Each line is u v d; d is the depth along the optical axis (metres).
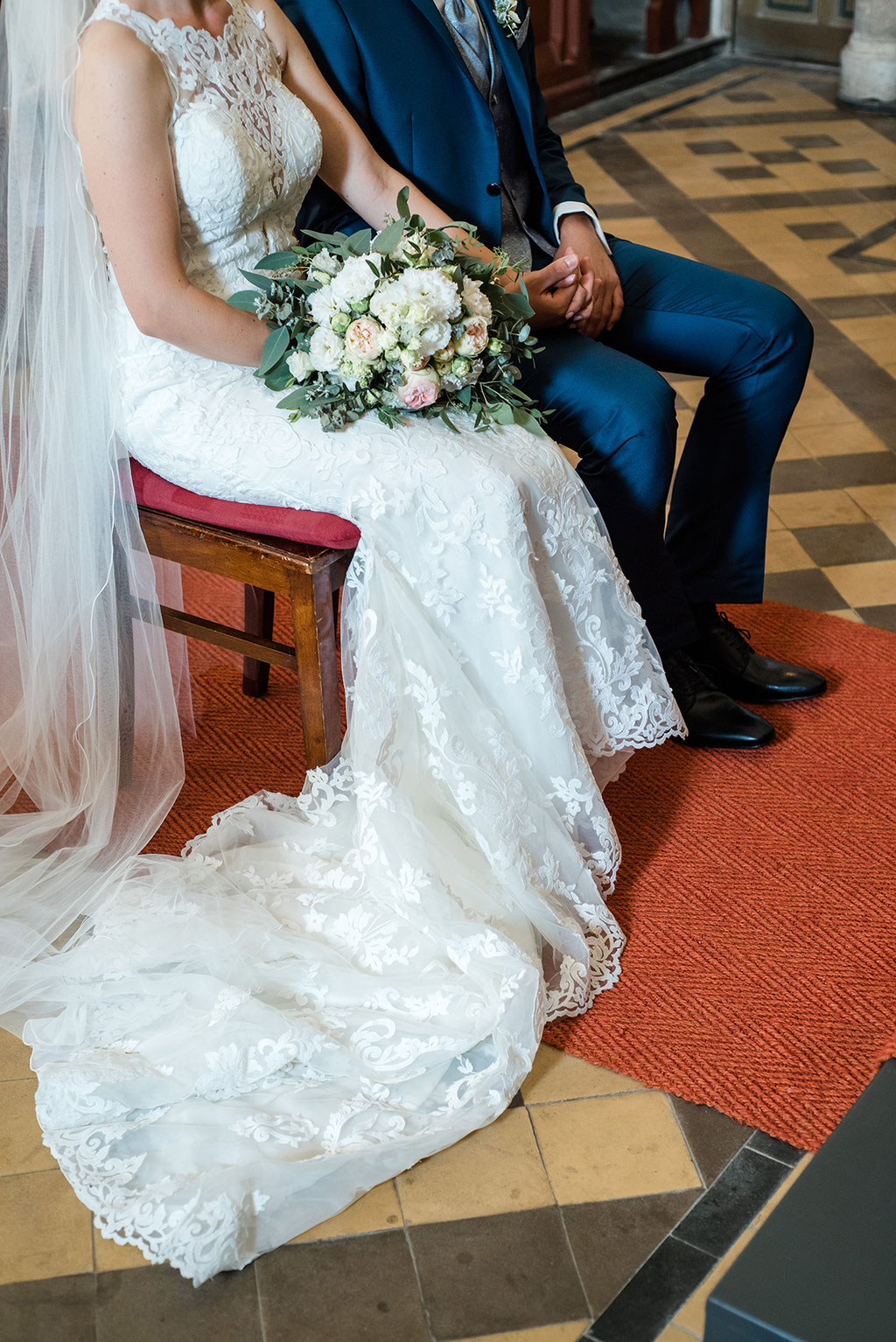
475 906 1.94
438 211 2.32
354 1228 1.62
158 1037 1.81
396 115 2.34
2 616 2.18
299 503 1.98
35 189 1.90
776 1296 1.33
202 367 2.04
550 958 1.99
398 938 1.92
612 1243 1.60
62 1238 1.61
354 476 1.93
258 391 2.05
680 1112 1.77
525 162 2.60
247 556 2.00
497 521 1.92
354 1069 1.79
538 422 2.16
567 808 2.06
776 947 2.04
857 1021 1.90
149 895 2.01
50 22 1.80
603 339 2.65
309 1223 1.61
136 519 2.06
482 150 2.42
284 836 2.14
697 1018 1.91
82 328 1.97
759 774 2.43
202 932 1.91
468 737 1.95
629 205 5.45
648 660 2.24
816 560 3.11
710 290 2.54
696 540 2.66
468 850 2.04
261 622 2.53
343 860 2.03
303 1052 1.77
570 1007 1.91
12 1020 1.89
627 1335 1.49
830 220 5.29
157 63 1.85
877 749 2.49
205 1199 1.57
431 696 1.92
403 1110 1.75
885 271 4.77
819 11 7.36
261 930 1.92
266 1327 1.51
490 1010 1.81
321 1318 1.51
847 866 2.20
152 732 2.25
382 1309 1.52
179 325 1.92
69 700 2.15
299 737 2.55
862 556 3.12
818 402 3.84
